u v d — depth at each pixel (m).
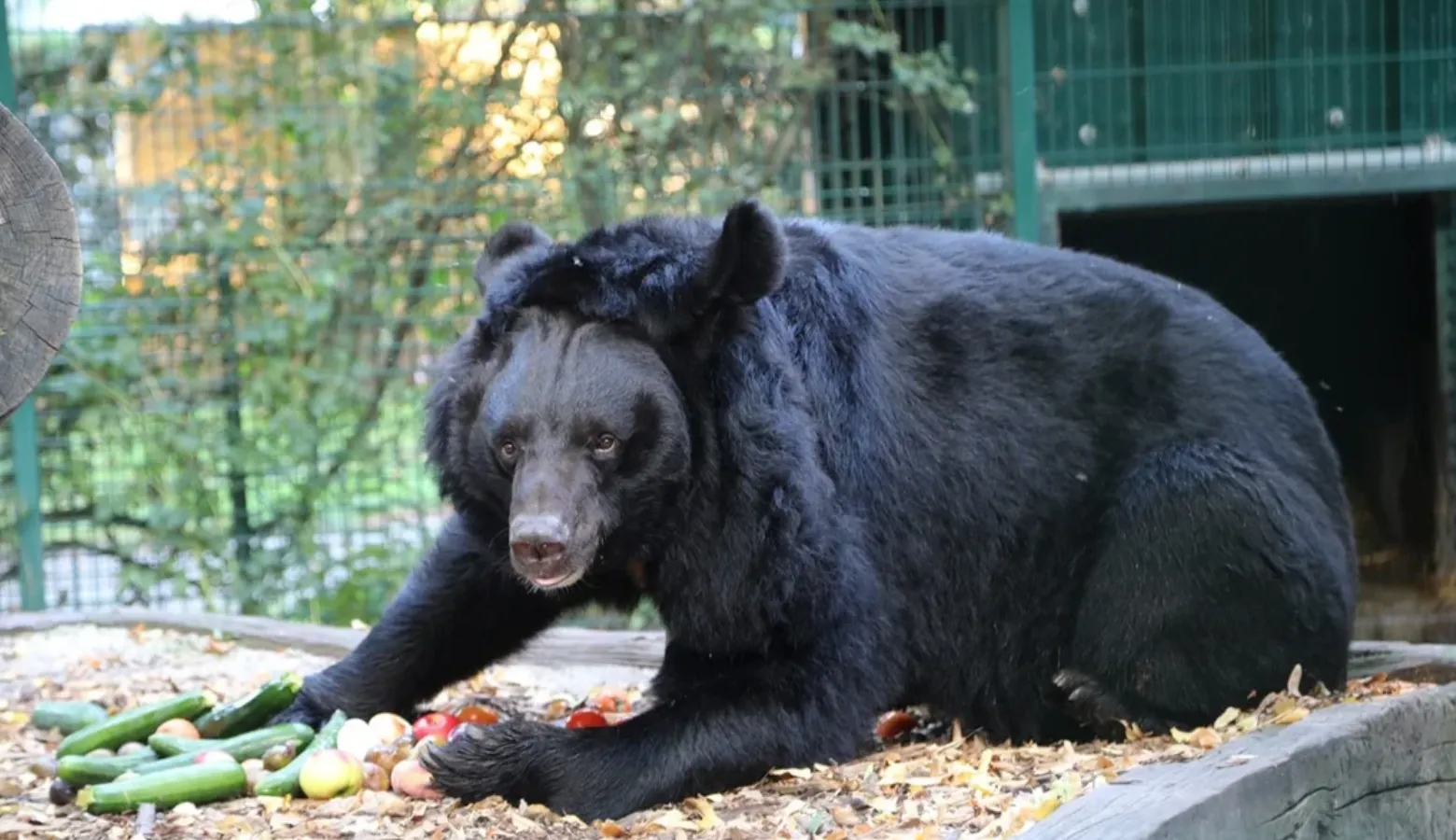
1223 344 7.27
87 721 7.73
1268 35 13.81
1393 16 13.73
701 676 6.56
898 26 14.24
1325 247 15.87
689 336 6.16
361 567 13.12
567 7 13.51
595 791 6.13
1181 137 13.86
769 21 13.17
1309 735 6.16
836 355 6.59
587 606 7.09
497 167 13.27
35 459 12.53
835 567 6.33
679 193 13.25
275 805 6.24
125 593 13.33
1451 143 13.73
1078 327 7.16
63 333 5.99
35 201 5.96
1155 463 6.94
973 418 6.92
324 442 13.20
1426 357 15.20
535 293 6.19
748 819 5.91
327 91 13.20
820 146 13.66
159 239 13.00
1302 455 7.21
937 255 7.24
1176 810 5.23
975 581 7.00
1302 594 6.87
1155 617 6.85
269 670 9.50
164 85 13.09
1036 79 13.81
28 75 13.10
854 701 6.53
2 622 10.54
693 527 6.25
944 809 5.81
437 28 13.23
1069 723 7.20
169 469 13.05
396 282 13.20
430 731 6.97
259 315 13.02
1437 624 13.55
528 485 5.88
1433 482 15.17
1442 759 6.81
